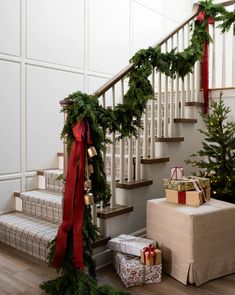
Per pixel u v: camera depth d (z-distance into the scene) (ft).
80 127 7.00
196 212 7.50
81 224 6.93
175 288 7.38
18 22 11.75
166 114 10.63
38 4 12.39
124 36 16.17
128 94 9.14
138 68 9.47
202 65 11.89
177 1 19.74
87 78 14.37
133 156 10.34
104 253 8.55
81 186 6.98
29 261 8.90
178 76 11.02
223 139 9.85
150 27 17.79
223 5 11.98
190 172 11.62
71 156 7.03
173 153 10.90
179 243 7.68
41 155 12.61
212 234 7.69
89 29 14.40
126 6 16.25
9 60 11.48
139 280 7.50
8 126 11.49
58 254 6.93
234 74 16.11
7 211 11.53
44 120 12.68
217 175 9.81
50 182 11.88
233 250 8.14
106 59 15.26
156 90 14.16
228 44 17.51
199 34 11.59
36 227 9.59
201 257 7.51
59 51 13.17
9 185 11.58
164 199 8.77
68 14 13.50
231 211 8.04
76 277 6.83
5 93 11.37
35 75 12.34
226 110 10.48
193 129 11.70
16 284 7.58
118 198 9.59
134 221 9.54
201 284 7.52
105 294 6.68
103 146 7.47
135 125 9.36
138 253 7.70
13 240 9.86
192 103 11.52
